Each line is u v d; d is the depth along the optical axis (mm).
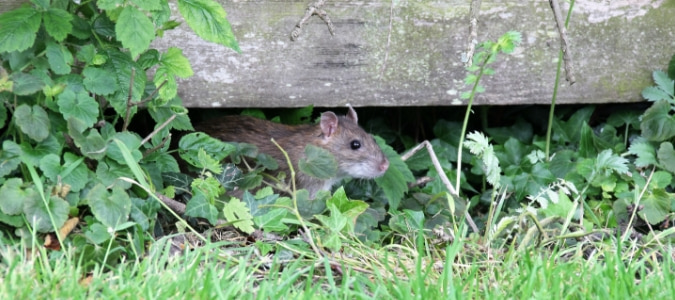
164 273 4660
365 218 5895
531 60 6977
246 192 5785
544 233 5594
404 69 6871
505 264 5156
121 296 4348
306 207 5840
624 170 6508
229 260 5023
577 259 5223
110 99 5625
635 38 7020
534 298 4473
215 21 5473
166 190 5832
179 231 5465
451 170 7234
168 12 5465
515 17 6871
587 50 6992
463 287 4668
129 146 5551
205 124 7262
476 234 5672
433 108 8195
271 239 5535
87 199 5184
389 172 6742
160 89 5680
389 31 6168
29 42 5180
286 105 6844
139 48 5207
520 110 8047
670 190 6801
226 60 6691
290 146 7020
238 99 6773
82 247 5020
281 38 6703
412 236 5844
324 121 6910
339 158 6898
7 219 5059
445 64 6895
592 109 7527
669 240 5617
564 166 6898
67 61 5441
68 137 5453
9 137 5641
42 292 4297
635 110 7492
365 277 4883
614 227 6250
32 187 5250
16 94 5203
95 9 5645
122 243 5277
